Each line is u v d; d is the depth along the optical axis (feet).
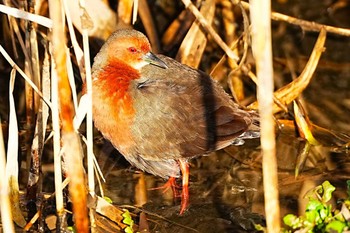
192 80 37.50
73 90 31.35
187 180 37.09
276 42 51.21
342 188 36.58
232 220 34.73
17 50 46.55
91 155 31.76
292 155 40.52
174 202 36.76
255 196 36.94
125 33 37.70
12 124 32.81
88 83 29.55
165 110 36.17
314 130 42.19
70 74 31.12
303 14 52.49
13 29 43.21
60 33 25.52
